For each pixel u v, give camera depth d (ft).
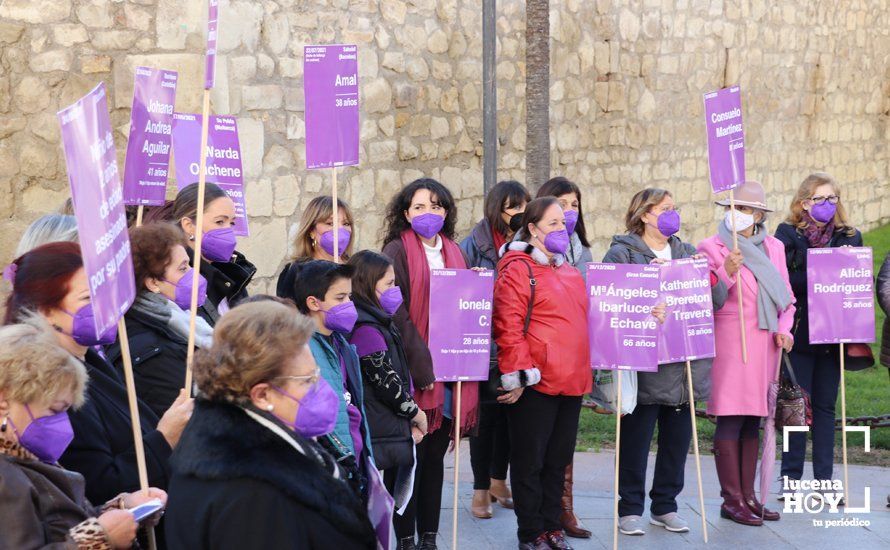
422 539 16.98
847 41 54.29
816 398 21.29
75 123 9.04
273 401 8.37
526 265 17.07
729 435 19.74
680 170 43.65
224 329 8.39
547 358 16.81
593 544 18.37
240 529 7.96
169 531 8.32
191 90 25.53
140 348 11.21
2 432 8.09
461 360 16.57
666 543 18.48
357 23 29.63
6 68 24.38
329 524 8.36
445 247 17.66
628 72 40.60
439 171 32.96
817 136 52.44
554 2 36.94
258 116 26.86
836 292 20.59
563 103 37.65
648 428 18.92
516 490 17.37
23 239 11.60
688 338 18.42
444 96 32.99
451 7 33.04
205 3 25.52
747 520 19.51
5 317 9.58
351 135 17.10
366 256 15.11
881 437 26.18
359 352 14.62
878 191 58.75
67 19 24.80
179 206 13.66
